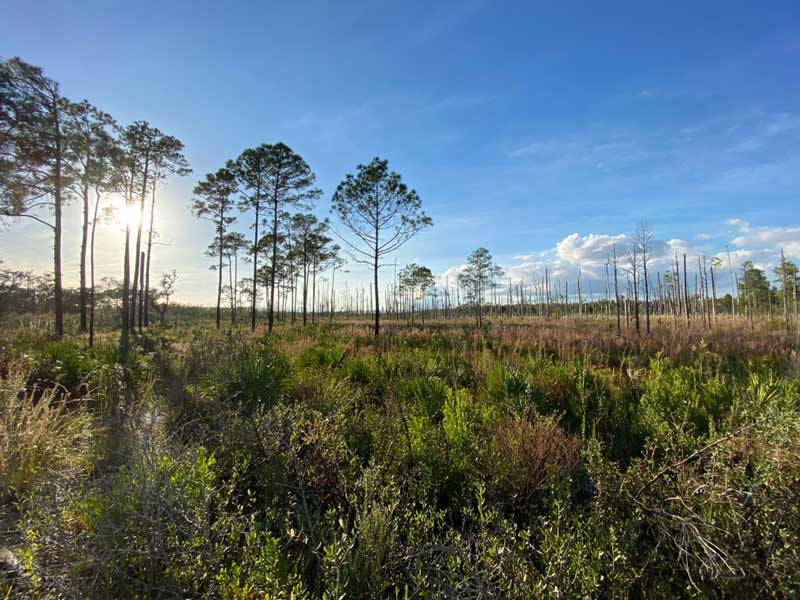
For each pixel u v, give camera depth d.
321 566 1.77
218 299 25.77
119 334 17.20
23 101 14.15
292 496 2.35
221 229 25.59
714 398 3.96
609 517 2.04
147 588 1.55
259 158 21.23
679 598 1.68
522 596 1.58
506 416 3.61
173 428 3.65
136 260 21.62
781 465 1.80
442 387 4.95
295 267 33.06
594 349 9.24
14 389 3.60
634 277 17.91
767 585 1.55
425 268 40.09
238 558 1.82
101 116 16.75
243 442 2.97
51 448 2.94
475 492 2.55
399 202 17.11
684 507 1.87
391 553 1.85
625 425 3.76
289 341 12.61
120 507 1.84
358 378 6.57
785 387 3.81
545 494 2.50
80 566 1.58
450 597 1.55
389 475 2.62
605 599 1.65
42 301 24.97
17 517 2.34
